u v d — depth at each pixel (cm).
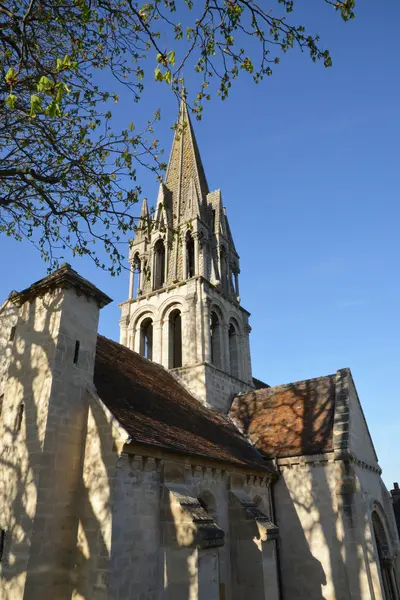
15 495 1267
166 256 3225
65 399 1394
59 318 1469
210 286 3008
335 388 2567
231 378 2966
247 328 3412
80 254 1524
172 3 1060
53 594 1184
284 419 2545
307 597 2002
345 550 1934
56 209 1368
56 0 1152
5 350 1658
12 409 1423
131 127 1409
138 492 1351
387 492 2561
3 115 1304
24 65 1132
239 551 1758
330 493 2112
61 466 1314
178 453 1530
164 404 2008
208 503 1734
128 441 1301
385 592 2144
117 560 1210
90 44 1282
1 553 1212
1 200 1288
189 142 3784
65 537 1262
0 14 1084
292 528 2148
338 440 2170
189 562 1312
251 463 2112
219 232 3359
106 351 2125
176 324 3269
